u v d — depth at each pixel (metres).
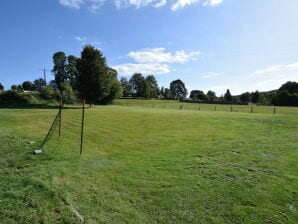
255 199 7.54
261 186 8.43
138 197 7.55
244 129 19.38
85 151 12.52
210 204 7.24
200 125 21.34
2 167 9.30
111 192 7.79
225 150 12.97
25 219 6.07
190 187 8.30
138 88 129.00
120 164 10.61
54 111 30.98
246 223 6.36
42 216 6.23
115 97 70.12
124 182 8.60
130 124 21.58
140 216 6.55
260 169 10.10
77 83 51.75
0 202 6.68
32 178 8.25
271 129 19.34
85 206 6.86
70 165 10.10
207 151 12.77
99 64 50.69
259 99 103.88
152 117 26.48
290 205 7.23
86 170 9.66
